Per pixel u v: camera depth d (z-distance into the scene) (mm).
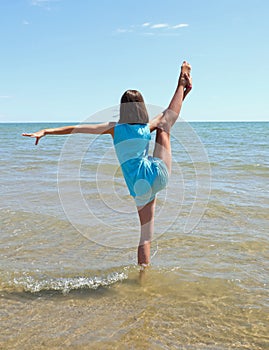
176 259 4051
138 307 3057
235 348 2494
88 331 2711
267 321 2811
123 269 3824
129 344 2547
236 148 15648
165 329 2727
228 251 4234
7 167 10617
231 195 6793
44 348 2510
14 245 4535
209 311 2971
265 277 3564
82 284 3500
